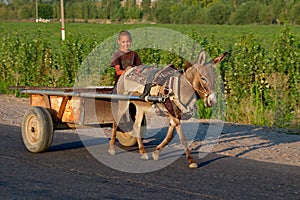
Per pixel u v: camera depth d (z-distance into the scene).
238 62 14.66
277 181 8.27
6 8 110.12
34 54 19.28
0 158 9.73
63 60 18.44
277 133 12.50
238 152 10.38
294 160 9.73
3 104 17.27
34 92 10.34
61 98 10.01
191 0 83.38
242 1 86.06
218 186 7.98
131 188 7.87
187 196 7.49
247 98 14.48
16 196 7.45
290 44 14.48
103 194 7.57
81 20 96.62
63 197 7.42
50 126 10.04
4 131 12.59
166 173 8.73
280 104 13.98
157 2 82.25
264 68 14.43
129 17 87.62
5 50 19.91
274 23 78.38
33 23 83.75
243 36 15.62
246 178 8.43
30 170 8.88
